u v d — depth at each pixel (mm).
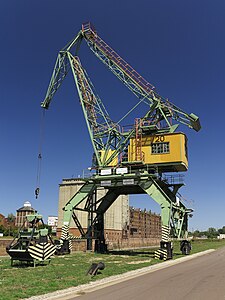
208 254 41938
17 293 11930
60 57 42594
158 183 36219
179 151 33875
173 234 33625
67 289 13266
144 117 36531
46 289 13000
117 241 57906
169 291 12766
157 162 34438
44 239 23625
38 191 35094
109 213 55969
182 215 37000
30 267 21531
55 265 23031
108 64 39312
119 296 11805
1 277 16281
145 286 14281
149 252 42344
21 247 22953
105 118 39375
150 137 35531
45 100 42500
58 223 53125
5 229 76562
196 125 35344
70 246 37438
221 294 11938
